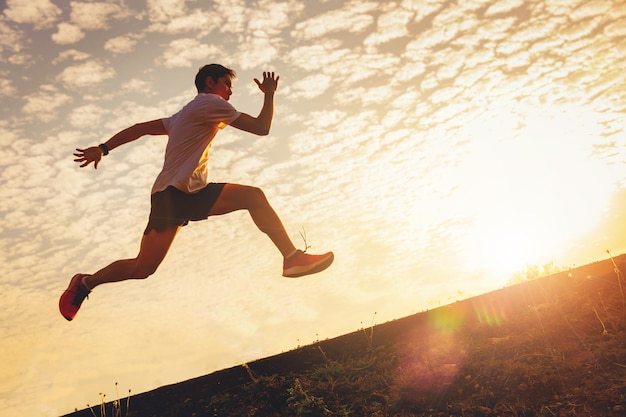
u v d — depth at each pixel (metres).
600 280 6.76
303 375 6.22
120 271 3.72
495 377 5.36
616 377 4.89
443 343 6.26
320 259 3.67
